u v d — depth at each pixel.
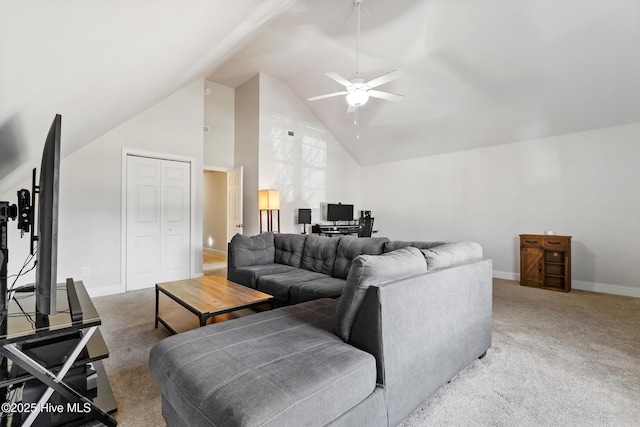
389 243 2.93
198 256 4.74
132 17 1.18
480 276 2.07
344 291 1.49
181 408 1.11
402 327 1.43
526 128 4.64
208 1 1.64
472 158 5.47
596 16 3.03
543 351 2.29
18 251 3.30
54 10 0.78
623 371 1.99
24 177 2.82
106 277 3.89
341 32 4.18
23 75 1.01
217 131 6.01
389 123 5.75
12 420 1.36
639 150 3.90
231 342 1.40
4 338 1.18
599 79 3.60
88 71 1.44
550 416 1.54
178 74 3.09
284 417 0.97
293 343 1.40
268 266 3.62
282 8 3.29
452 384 1.84
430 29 3.81
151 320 2.96
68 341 1.66
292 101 6.10
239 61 5.14
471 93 4.49
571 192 4.43
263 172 5.64
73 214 3.66
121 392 1.74
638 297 3.87
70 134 2.48
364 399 1.25
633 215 3.96
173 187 4.50
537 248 4.39
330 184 6.77
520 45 3.59
